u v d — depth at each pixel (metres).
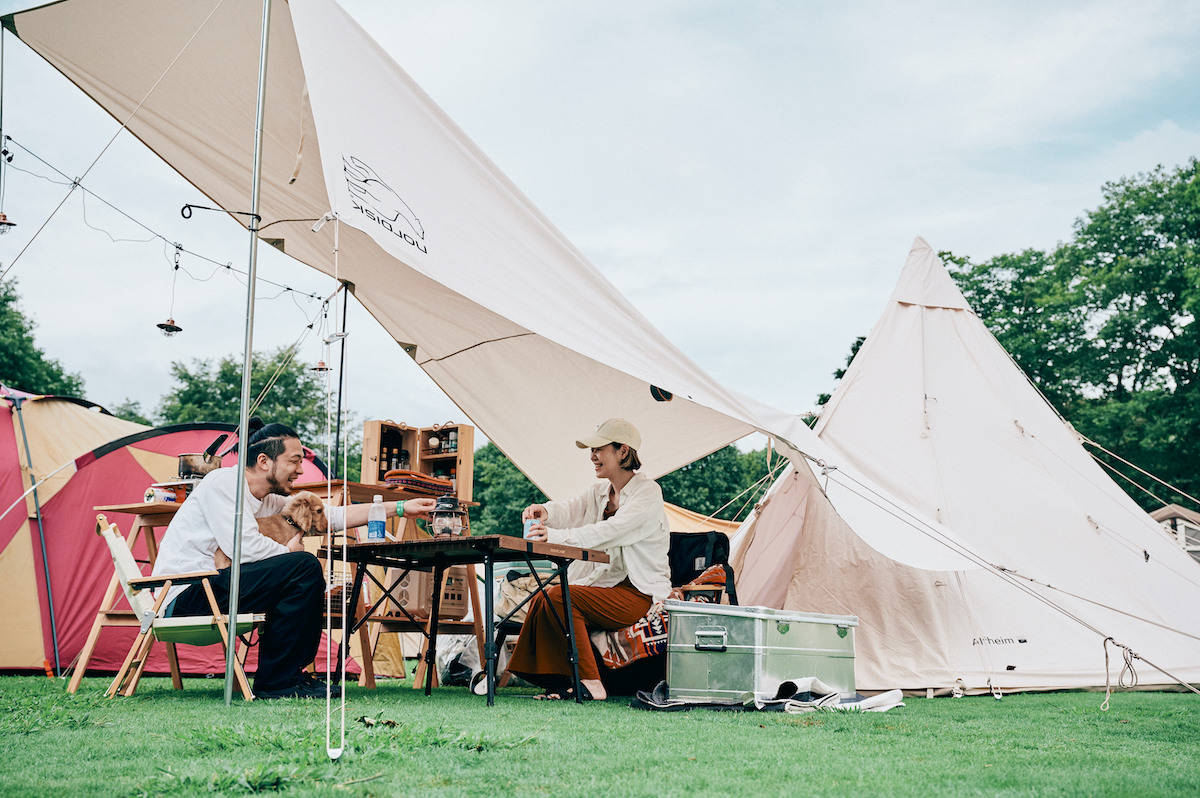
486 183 4.52
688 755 2.19
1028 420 6.68
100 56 4.59
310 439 34.34
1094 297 27.19
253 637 5.37
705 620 3.67
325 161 3.30
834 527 5.98
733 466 31.28
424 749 2.12
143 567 5.53
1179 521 12.33
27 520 6.09
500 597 5.43
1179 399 24.73
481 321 5.93
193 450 6.90
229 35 4.46
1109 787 1.86
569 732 2.58
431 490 5.53
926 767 2.09
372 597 5.18
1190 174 27.14
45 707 3.01
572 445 6.78
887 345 7.00
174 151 5.17
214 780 1.63
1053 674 5.25
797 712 3.49
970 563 4.64
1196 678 5.27
